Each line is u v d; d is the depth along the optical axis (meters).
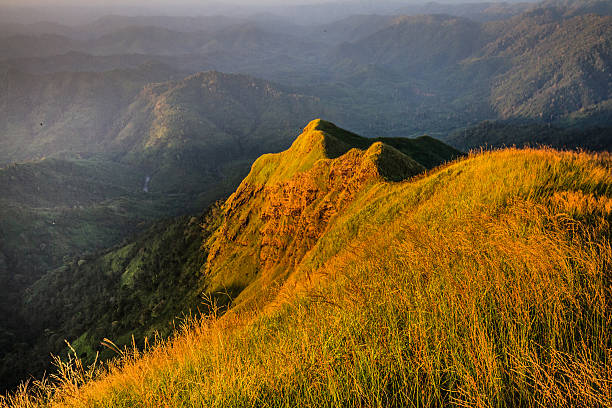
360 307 5.26
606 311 3.56
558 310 3.71
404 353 3.87
